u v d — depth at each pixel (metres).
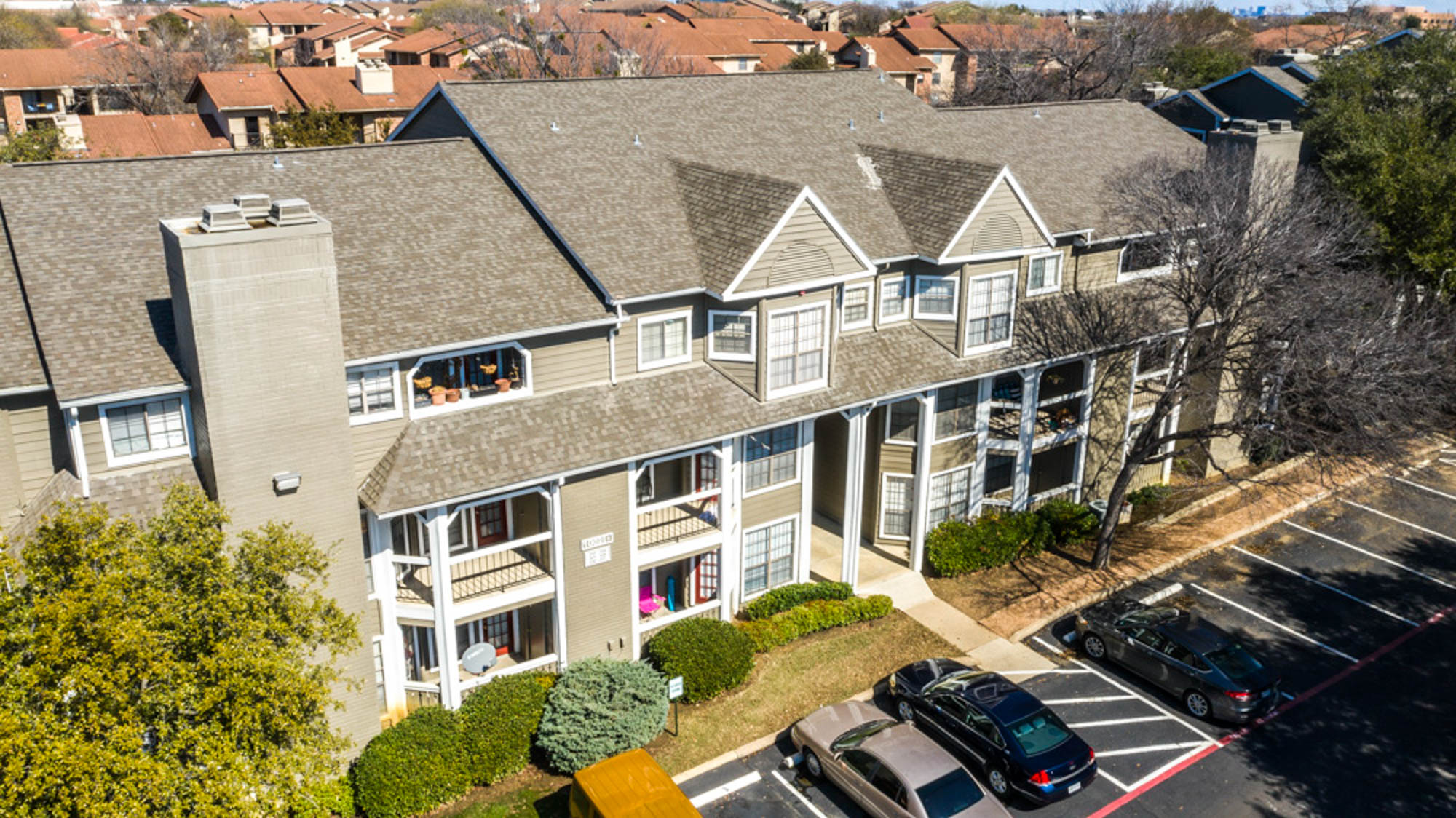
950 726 23.36
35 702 14.51
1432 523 34.56
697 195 27.78
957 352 29.52
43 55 90.50
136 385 19.50
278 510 20.45
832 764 22.14
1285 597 30.20
